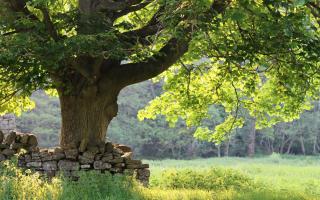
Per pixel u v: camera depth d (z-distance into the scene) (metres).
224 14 11.97
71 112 14.58
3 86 15.81
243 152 63.69
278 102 19.33
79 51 11.69
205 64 18.23
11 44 11.83
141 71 14.36
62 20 12.53
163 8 13.03
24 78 14.27
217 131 20.45
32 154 14.02
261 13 11.61
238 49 13.78
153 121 56.06
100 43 11.60
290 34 11.16
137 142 54.84
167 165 38.94
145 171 14.66
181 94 19.22
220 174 20.00
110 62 14.56
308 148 66.88
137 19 16.92
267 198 12.62
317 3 12.24
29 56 12.13
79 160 14.02
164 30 11.21
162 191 12.79
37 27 12.05
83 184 10.49
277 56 14.05
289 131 61.75
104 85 14.34
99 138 14.54
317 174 30.91
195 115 19.98
